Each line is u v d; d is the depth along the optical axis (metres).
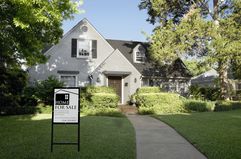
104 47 27.34
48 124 13.30
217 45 22.66
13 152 7.92
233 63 24.28
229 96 27.61
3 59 16.33
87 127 12.38
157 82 28.72
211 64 24.06
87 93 21.16
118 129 12.06
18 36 11.84
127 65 26.84
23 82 20.81
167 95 21.81
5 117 16.73
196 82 40.44
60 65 25.75
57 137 10.15
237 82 31.14
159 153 8.29
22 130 11.64
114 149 8.40
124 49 30.48
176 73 29.28
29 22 10.11
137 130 12.21
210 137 10.24
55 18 11.02
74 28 26.52
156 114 19.53
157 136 10.84
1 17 10.50
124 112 21.88
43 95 21.11
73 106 8.17
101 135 10.60
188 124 13.45
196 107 21.61
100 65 26.03
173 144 9.47
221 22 23.80
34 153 7.82
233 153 7.98
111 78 26.84
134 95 25.12
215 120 14.91
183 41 23.81
